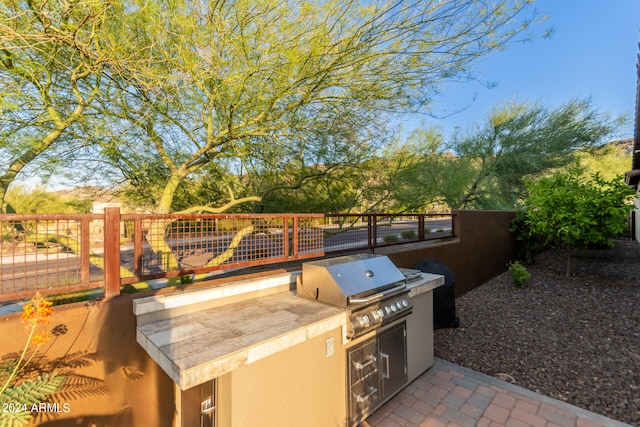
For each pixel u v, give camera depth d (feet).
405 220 19.26
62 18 7.87
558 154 34.06
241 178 19.29
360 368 8.13
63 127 11.00
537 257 29.48
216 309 7.85
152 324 6.79
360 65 11.24
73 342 5.97
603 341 12.72
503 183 37.99
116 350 6.47
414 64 11.20
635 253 28.53
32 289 5.97
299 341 6.40
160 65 10.13
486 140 38.83
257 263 9.83
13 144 10.55
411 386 10.00
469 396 9.39
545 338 13.32
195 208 15.40
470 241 21.15
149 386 6.87
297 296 9.12
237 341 5.79
